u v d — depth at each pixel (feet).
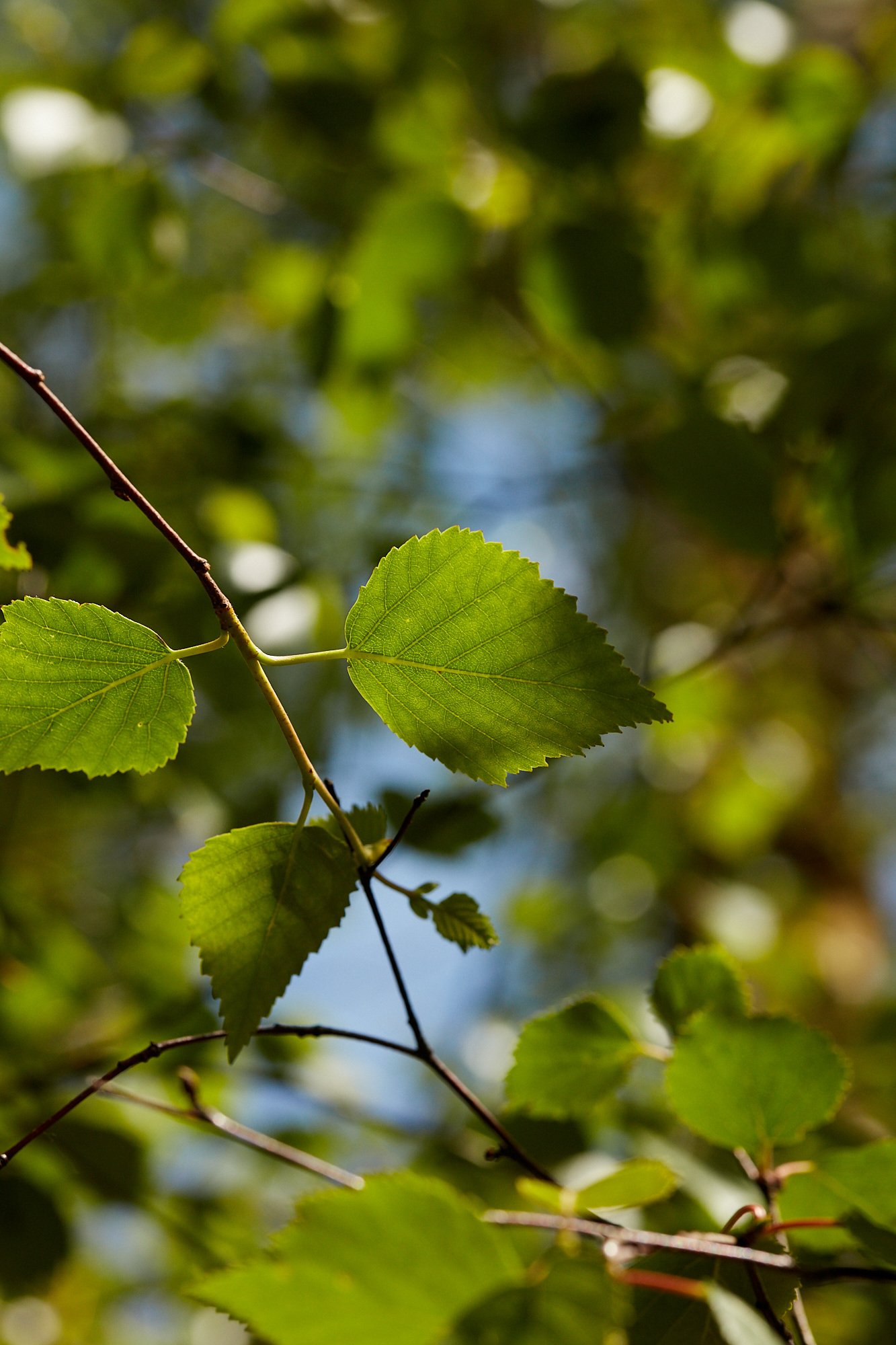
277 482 3.97
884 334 3.09
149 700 1.94
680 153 3.80
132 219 3.56
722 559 5.27
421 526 4.73
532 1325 1.95
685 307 4.25
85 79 3.60
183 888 1.93
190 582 2.89
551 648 1.93
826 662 6.70
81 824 4.49
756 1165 2.10
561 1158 2.32
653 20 4.22
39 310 5.33
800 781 5.74
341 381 3.94
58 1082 2.67
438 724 1.95
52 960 3.17
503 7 4.28
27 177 3.59
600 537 6.84
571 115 3.38
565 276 3.27
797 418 3.16
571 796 5.64
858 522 2.93
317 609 3.05
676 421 2.95
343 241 3.86
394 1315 1.97
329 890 1.94
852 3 5.11
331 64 3.63
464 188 3.64
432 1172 2.39
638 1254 2.03
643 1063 2.70
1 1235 2.52
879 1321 2.36
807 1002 4.80
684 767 5.31
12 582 2.65
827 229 4.03
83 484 2.98
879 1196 2.08
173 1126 3.39
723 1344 1.98
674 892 4.99
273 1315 1.97
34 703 1.93
